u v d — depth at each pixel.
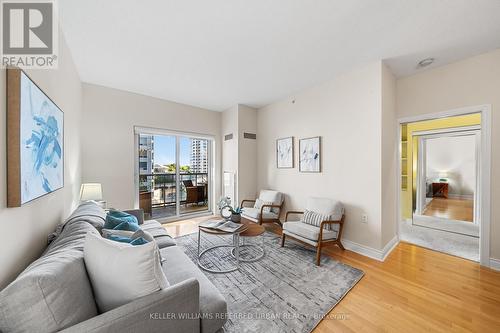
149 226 2.75
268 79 3.32
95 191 2.88
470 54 2.53
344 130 3.13
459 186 5.98
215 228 2.56
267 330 1.54
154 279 1.05
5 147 1.05
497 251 2.42
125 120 3.80
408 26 2.06
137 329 0.95
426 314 1.71
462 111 2.63
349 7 1.82
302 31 2.15
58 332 0.80
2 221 1.01
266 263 2.60
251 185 4.84
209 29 2.12
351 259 2.72
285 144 4.16
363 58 2.68
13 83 1.08
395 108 3.17
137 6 1.80
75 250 1.17
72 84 2.62
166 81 3.40
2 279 1.00
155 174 4.43
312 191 3.64
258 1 1.75
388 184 2.94
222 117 5.14
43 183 1.47
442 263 2.59
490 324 1.60
